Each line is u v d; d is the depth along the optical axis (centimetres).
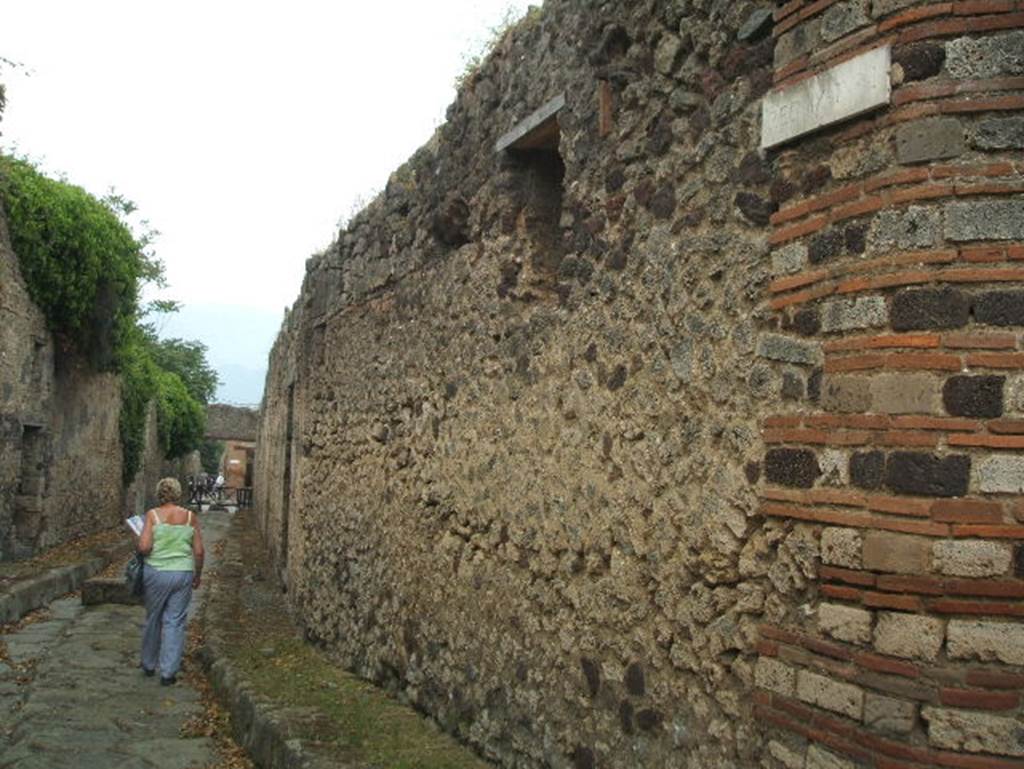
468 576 624
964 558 295
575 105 530
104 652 936
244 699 685
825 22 346
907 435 306
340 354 1016
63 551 1595
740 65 397
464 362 666
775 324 366
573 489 504
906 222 312
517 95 606
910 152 313
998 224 302
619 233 480
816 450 336
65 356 1625
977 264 303
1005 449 296
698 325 412
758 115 385
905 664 300
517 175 618
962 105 307
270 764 578
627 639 448
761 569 362
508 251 614
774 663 347
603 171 498
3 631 1020
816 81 347
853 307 325
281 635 1045
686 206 427
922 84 313
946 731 292
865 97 326
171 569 841
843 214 333
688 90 432
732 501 381
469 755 570
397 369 812
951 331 304
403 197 817
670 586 418
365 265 929
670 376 429
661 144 448
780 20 368
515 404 581
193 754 632
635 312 460
